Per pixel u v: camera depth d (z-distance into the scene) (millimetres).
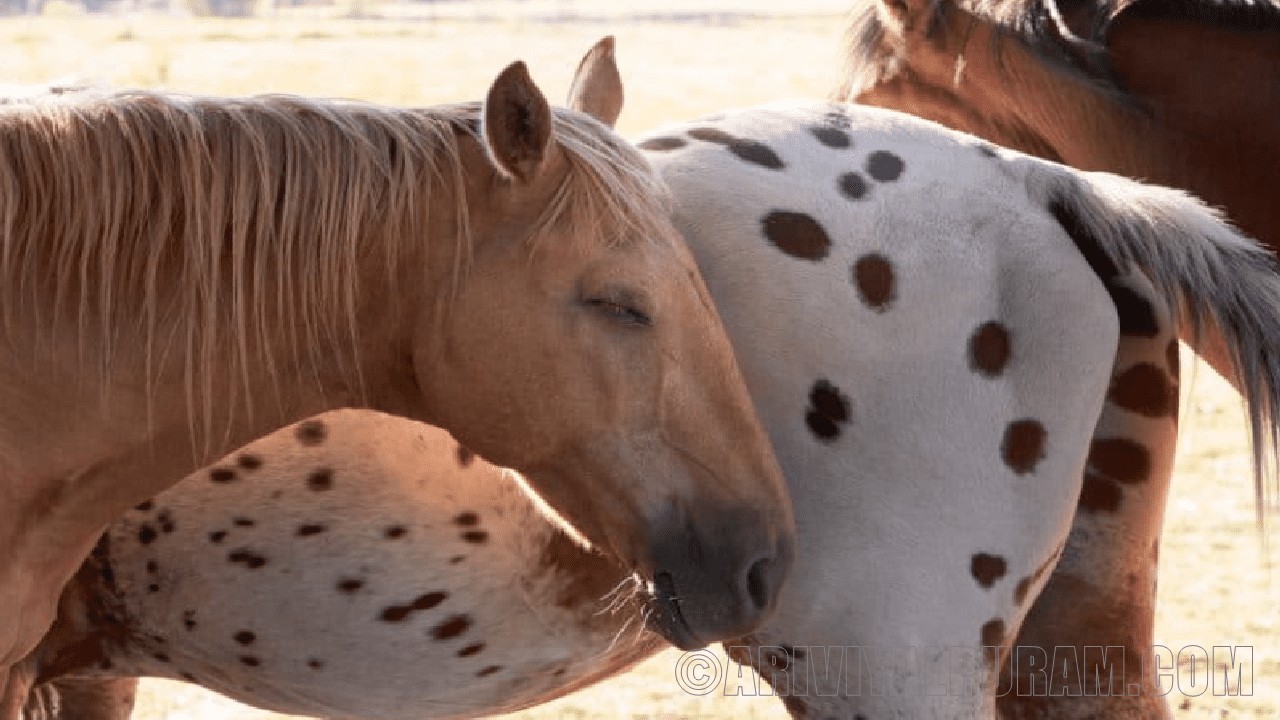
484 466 4398
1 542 3658
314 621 4406
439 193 3678
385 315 3729
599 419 3650
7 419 3621
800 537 4273
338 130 3680
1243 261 4555
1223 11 5289
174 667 4594
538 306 3633
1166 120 5375
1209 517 11570
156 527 4367
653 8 75188
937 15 5547
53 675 4574
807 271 4254
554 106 3793
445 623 4418
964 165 4488
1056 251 4398
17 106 3645
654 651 4676
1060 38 5406
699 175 4328
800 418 4258
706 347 3701
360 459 4352
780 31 56344
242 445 3838
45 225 3584
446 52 41656
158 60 34500
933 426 4266
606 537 3740
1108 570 4742
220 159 3615
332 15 65562
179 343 3641
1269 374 4520
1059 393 4359
